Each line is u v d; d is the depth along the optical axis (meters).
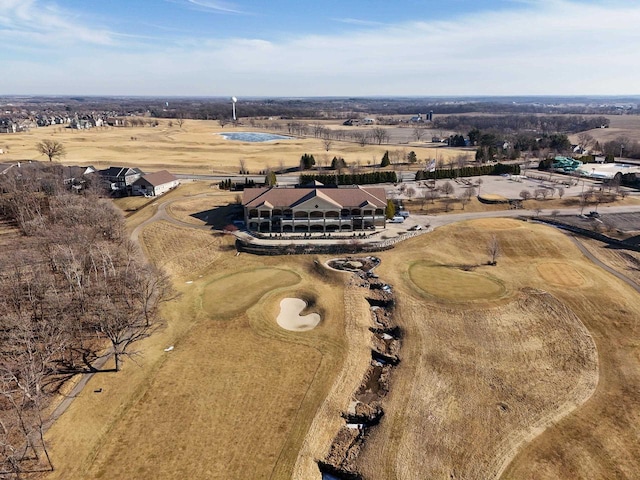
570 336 68.19
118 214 111.25
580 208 132.00
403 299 79.31
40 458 45.41
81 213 98.88
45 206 122.56
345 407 55.41
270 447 48.12
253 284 86.44
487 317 73.19
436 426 51.34
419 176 169.25
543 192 139.62
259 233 110.00
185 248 103.69
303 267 94.81
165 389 56.41
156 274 82.56
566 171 185.75
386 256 99.56
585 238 108.38
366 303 79.25
